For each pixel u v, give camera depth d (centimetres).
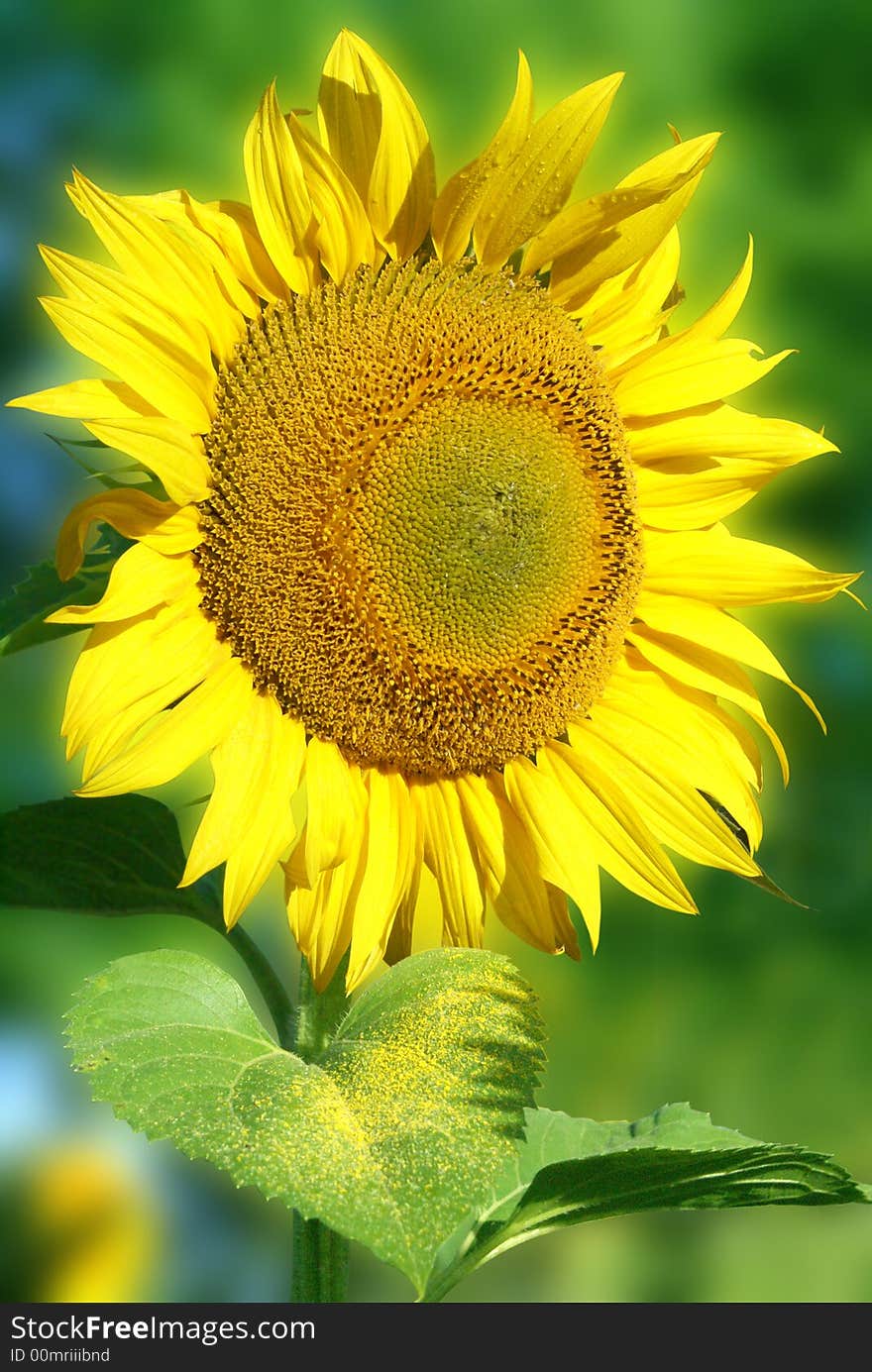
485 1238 108
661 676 117
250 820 108
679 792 115
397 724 112
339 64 110
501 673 113
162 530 107
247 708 109
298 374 110
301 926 109
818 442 116
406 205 111
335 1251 108
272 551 109
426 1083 103
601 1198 107
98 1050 103
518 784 114
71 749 106
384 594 111
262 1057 104
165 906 112
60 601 107
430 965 107
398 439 111
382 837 111
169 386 107
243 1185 99
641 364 116
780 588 116
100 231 107
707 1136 115
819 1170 106
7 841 110
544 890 114
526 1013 105
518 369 113
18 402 105
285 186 109
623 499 115
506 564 112
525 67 110
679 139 113
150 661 107
